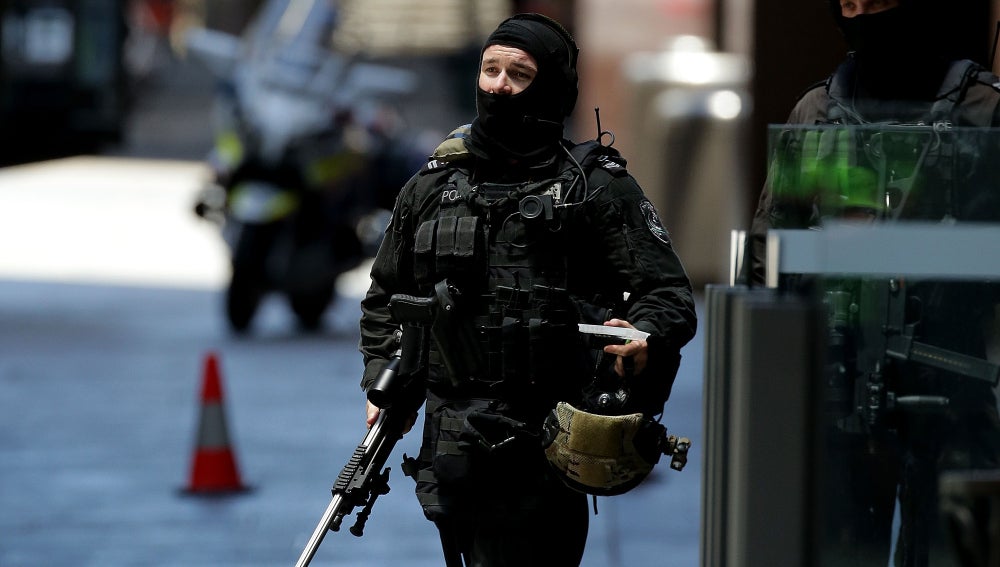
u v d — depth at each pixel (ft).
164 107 488.02
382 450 52.90
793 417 39.88
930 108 49.90
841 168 46.83
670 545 83.66
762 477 40.04
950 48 60.18
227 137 160.97
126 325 170.40
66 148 353.51
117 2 354.33
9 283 201.16
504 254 51.01
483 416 50.34
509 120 51.39
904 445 49.49
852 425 49.65
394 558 83.41
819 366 39.93
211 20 500.74
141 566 81.41
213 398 99.71
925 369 48.96
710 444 44.55
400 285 54.70
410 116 407.85
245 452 109.70
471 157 52.60
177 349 155.43
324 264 161.58
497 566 51.13
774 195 47.26
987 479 37.22
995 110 52.19
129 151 401.08
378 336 54.65
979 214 47.21
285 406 126.41
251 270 161.38
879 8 53.67
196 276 211.61
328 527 51.62
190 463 102.17
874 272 42.60
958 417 49.21
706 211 188.85
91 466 105.60
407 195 53.57
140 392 132.46
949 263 42.06
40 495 97.25
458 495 51.21
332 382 137.69
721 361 43.06
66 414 122.83
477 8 449.48
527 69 51.31
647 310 50.62
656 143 191.21
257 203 158.92
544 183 51.29
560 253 50.96
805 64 105.50
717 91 190.39
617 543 84.53
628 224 51.26
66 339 160.25
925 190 47.24
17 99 338.34
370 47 422.82
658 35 209.05
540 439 50.62
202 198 163.02
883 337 49.19
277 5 166.71
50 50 339.16
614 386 50.14
